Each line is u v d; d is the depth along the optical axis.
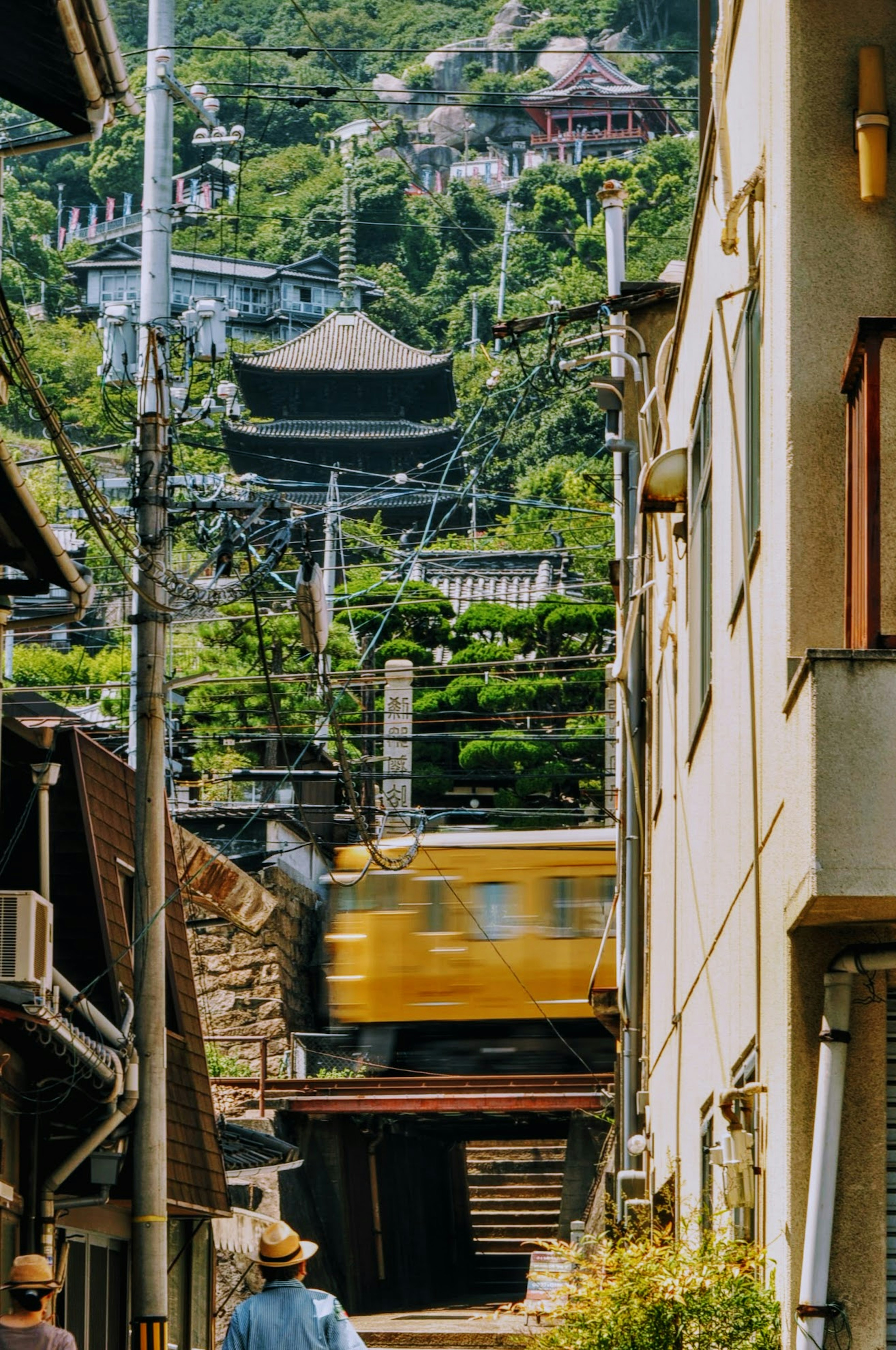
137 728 16.44
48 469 74.25
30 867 16.39
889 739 6.73
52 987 13.71
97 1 10.30
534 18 167.50
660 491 12.98
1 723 15.13
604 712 51.69
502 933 39.12
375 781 49.66
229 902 23.48
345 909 40.28
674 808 14.67
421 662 53.69
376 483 93.94
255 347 112.12
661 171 130.88
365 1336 31.36
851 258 7.77
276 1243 7.75
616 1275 8.38
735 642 9.64
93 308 113.81
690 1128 12.98
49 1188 15.70
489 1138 42.78
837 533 7.55
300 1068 43.94
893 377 7.72
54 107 11.87
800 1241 7.21
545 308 120.38
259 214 132.88
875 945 7.04
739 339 9.60
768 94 8.50
